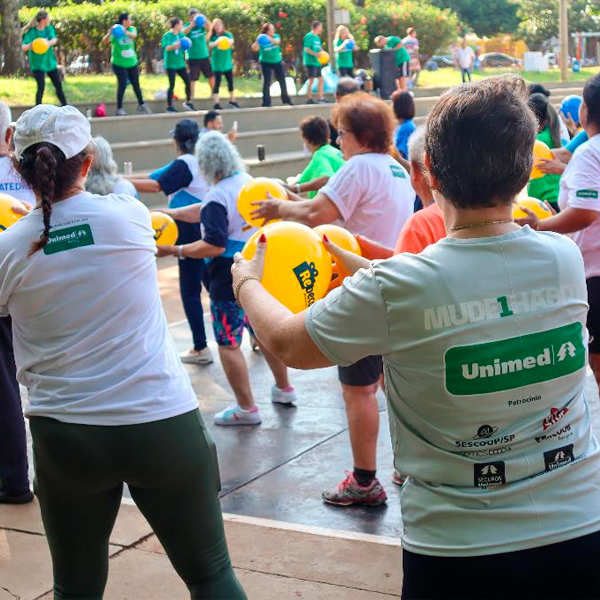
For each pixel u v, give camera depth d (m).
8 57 20.75
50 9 22.81
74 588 2.81
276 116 18.94
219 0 23.23
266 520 4.36
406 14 29.86
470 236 1.97
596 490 1.99
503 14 52.94
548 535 1.91
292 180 16.53
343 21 22.66
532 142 1.96
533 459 1.95
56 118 2.68
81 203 2.71
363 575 3.78
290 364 2.08
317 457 5.34
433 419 1.96
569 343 1.98
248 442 5.62
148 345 2.71
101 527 2.78
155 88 20.41
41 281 2.66
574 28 54.47
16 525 4.36
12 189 4.39
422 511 1.98
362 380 4.48
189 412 2.73
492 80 2.02
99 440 2.62
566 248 2.02
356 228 4.53
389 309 1.94
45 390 2.68
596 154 4.18
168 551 2.81
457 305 1.91
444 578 1.94
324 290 3.06
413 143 3.58
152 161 15.87
